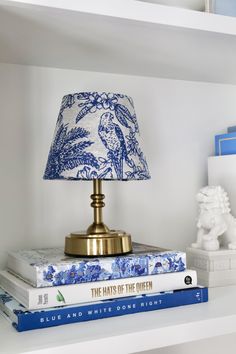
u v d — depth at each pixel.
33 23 0.69
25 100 0.90
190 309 0.72
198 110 1.07
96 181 0.77
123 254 0.74
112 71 0.97
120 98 0.72
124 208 0.98
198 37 0.76
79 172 0.67
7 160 0.88
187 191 1.05
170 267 0.74
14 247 0.88
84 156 0.67
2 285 0.78
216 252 0.88
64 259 0.71
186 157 1.05
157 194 1.02
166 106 1.03
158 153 1.02
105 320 0.67
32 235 0.89
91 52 0.83
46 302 0.65
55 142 0.72
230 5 0.76
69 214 0.93
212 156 1.06
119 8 0.66
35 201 0.90
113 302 0.68
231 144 1.00
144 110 1.01
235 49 0.83
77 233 0.77
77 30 0.72
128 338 0.61
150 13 0.68
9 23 0.69
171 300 0.73
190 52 0.84
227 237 0.95
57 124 0.74
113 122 0.70
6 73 0.89
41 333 0.61
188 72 0.99
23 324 0.62
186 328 0.65
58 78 0.93
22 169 0.89
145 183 1.00
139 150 0.73
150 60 0.89
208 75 1.01
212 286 0.88
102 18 0.66
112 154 0.68
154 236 1.01
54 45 0.79
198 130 1.07
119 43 0.79
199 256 0.90
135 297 0.70
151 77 1.02
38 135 0.91
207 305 0.74
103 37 0.75
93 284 0.68
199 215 0.96
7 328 0.64
